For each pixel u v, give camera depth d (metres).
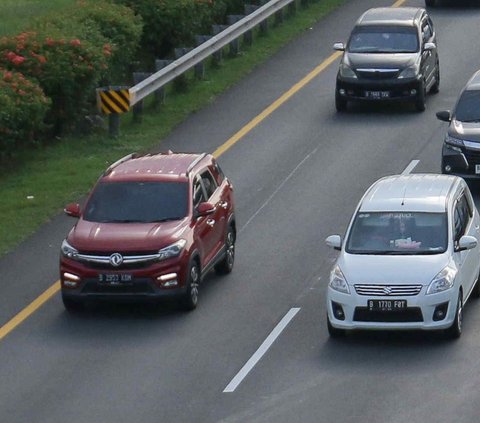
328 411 43.06
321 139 79.38
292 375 46.69
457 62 95.81
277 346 49.97
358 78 83.88
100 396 45.50
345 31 103.81
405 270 49.44
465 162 69.00
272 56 98.00
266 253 61.69
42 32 79.81
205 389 45.66
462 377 45.81
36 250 62.16
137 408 44.16
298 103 86.81
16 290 57.38
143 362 48.69
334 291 49.66
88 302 54.59
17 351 50.50
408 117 83.88
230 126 82.31
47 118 79.00
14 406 44.97
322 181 71.94
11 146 73.50
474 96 71.81
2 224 65.69
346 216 66.31
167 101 87.31
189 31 95.81
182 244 53.53
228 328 52.19
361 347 49.50
